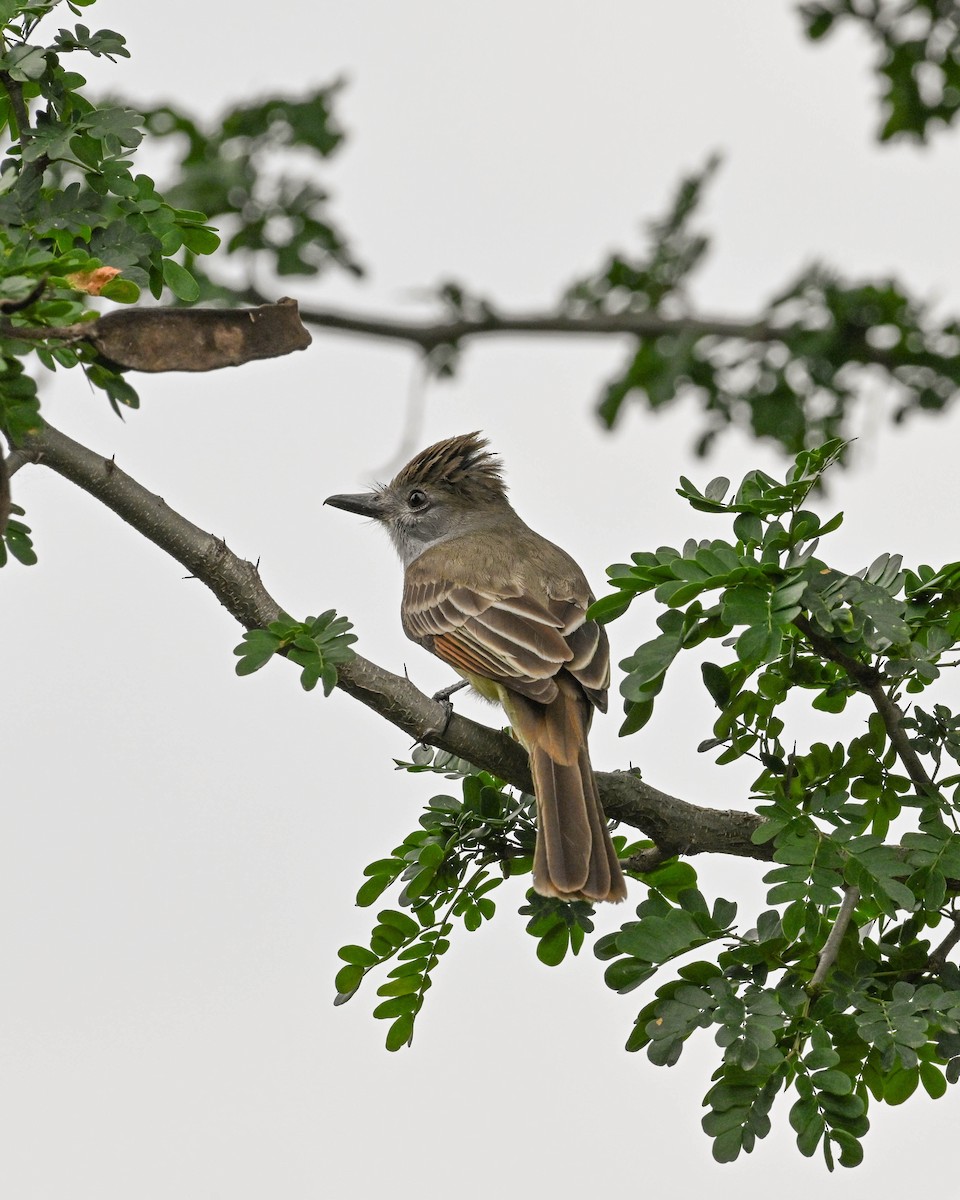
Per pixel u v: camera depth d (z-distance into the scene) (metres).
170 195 17.58
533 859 10.48
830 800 9.34
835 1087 8.22
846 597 9.03
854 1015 8.67
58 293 8.20
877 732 9.90
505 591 13.17
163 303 11.23
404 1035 10.34
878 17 17.28
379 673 10.73
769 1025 8.38
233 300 15.30
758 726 9.99
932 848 9.16
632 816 10.57
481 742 10.88
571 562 14.00
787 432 17.59
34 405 7.95
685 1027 8.44
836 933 8.92
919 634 9.48
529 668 12.48
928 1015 8.63
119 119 9.09
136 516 9.95
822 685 9.92
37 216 8.88
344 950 10.20
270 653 9.64
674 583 8.91
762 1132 8.22
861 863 8.93
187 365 8.20
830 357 17.72
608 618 9.34
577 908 10.20
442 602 13.33
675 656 9.03
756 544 9.18
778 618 8.77
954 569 9.31
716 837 10.62
